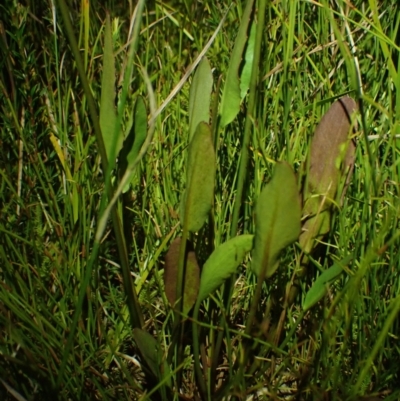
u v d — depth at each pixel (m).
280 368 0.40
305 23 0.51
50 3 0.53
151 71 0.62
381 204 0.45
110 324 0.49
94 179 0.47
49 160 0.52
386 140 0.46
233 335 0.47
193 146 0.32
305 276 0.45
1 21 0.49
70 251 0.44
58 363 0.41
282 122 0.49
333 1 0.51
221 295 0.43
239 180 0.38
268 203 0.31
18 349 0.39
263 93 0.48
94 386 0.44
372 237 0.38
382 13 0.48
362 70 0.51
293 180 0.30
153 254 0.48
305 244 0.39
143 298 0.47
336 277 0.37
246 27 0.35
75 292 0.44
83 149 0.48
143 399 0.37
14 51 0.48
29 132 0.49
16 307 0.39
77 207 0.45
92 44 0.54
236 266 0.35
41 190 0.50
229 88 0.37
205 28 0.63
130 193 0.48
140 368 0.48
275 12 0.49
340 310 0.36
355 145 0.38
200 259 0.45
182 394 0.43
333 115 0.37
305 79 0.50
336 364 0.39
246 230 0.46
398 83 0.39
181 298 0.38
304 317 0.45
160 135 0.50
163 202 0.49
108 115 0.35
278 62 0.51
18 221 0.46
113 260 0.51
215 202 0.48
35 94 0.51
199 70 0.36
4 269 0.43
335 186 0.38
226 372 0.47
